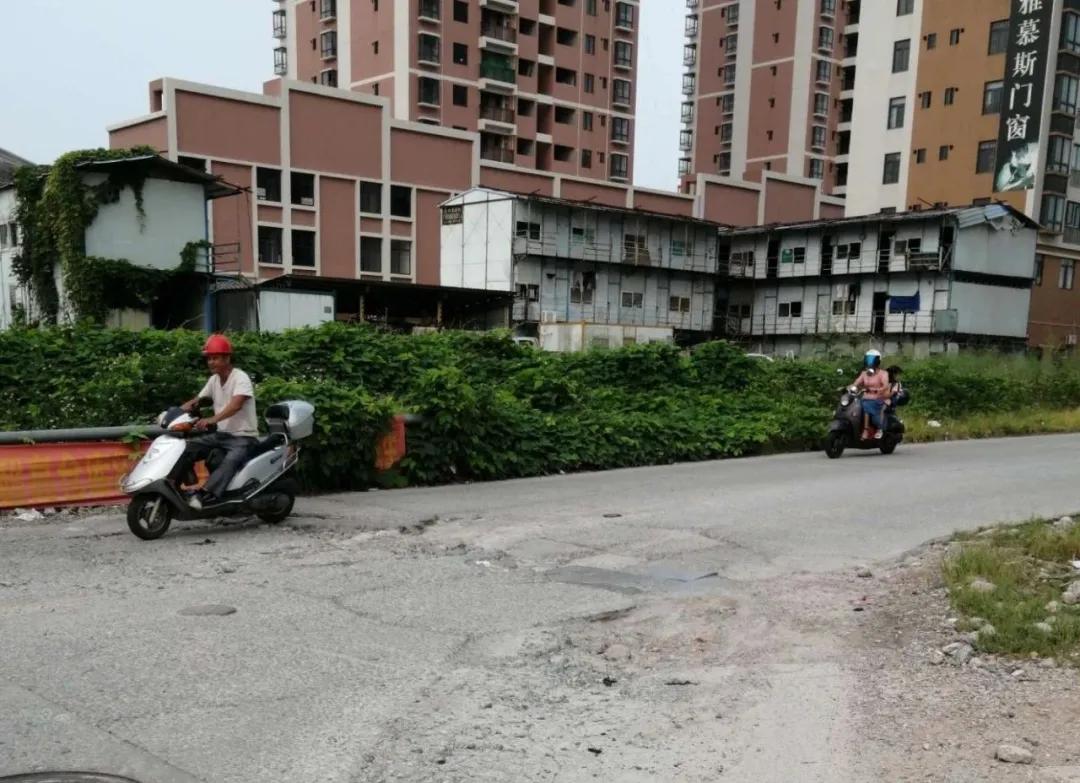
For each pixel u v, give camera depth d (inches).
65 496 331.9
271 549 278.1
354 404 393.7
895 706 162.6
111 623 199.3
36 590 225.5
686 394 695.1
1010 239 1829.5
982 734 149.8
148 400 397.1
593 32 3038.9
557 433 492.1
